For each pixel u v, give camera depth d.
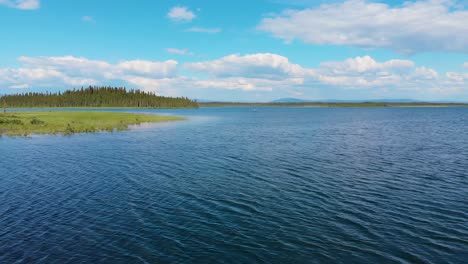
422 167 28.92
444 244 13.46
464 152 37.56
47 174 25.06
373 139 51.19
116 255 12.28
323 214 16.91
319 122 99.19
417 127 76.81
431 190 21.44
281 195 20.23
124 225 15.18
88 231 14.42
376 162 31.33
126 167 28.14
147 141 46.25
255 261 12.02
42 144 41.53
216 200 19.12
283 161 31.75
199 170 27.34
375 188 21.91
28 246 12.88
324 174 26.12
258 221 15.88
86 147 39.47
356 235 14.30
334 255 12.52
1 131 54.34
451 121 101.44
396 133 61.62
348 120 110.12
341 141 48.59
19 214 16.36
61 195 19.66
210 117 129.50
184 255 12.39
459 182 23.47
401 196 20.11
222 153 36.41
